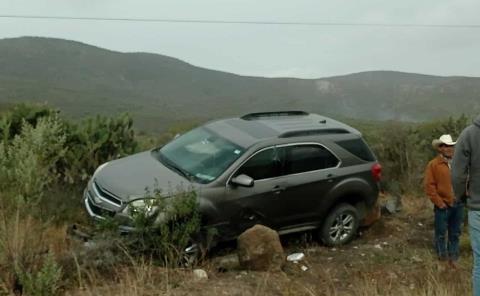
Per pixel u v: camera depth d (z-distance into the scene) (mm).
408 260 7402
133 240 5891
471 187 4629
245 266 6348
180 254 5996
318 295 5727
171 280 5473
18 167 5852
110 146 9555
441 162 7730
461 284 5844
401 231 8953
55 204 7109
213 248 7070
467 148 4555
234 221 6871
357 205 8242
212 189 6691
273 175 7242
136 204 6188
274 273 6305
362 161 8164
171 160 7383
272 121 8234
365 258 7395
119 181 6656
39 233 5711
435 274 6473
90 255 5465
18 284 4805
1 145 6047
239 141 7332
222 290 5387
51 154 7219
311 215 7621
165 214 6004
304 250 7574
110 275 5438
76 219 7102
